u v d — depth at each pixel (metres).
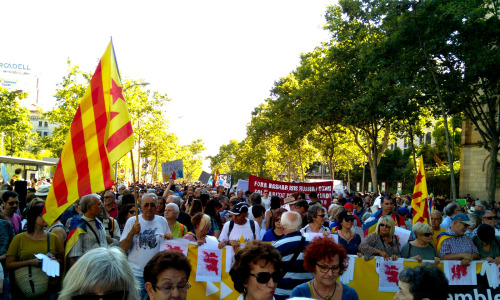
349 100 33.75
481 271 7.41
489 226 7.74
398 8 21.55
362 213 13.07
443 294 3.74
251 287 4.09
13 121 45.25
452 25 20.62
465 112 25.25
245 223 8.22
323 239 4.81
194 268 7.28
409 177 67.94
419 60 22.14
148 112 48.81
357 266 7.19
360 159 61.69
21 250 6.71
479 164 38.25
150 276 3.44
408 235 8.51
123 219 9.94
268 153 80.00
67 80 42.97
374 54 23.41
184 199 18.27
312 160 66.75
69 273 2.97
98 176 6.60
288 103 46.12
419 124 36.62
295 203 10.95
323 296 4.73
